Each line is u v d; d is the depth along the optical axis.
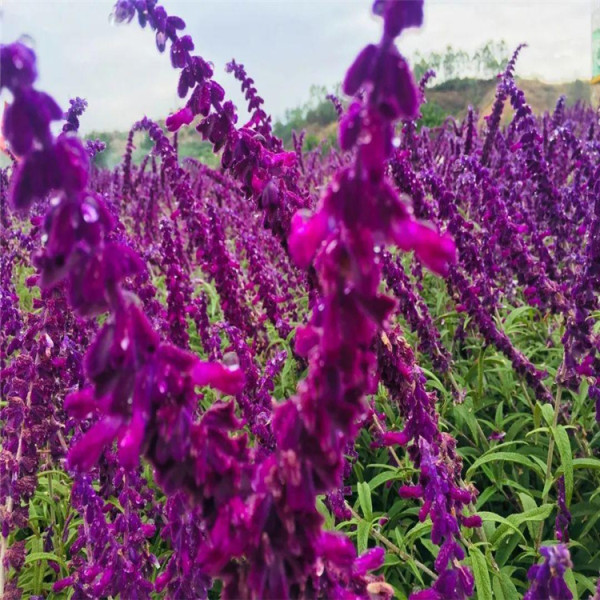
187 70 2.71
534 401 5.59
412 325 5.07
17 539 4.55
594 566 4.01
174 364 1.32
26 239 7.08
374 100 1.10
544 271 5.31
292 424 1.33
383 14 1.11
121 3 2.42
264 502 1.40
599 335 4.43
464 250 5.09
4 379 3.92
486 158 8.70
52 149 1.13
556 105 9.21
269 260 8.02
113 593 2.92
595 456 4.96
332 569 1.68
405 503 4.55
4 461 3.18
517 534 4.03
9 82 1.10
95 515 3.13
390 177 4.85
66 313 3.45
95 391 1.28
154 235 9.62
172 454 1.29
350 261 1.14
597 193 4.09
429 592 2.43
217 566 1.39
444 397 5.30
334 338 1.20
